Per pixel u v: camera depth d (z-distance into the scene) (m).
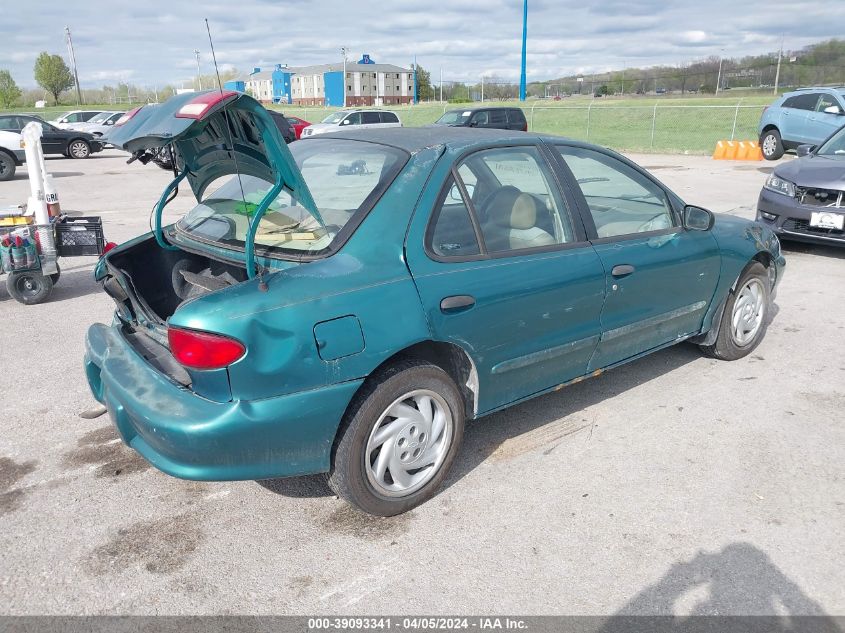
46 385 4.53
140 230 9.84
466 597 2.60
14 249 6.16
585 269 3.53
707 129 31.59
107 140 2.77
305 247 2.90
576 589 2.63
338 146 3.52
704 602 2.56
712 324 4.59
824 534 2.95
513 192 3.40
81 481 3.40
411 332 2.88
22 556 2.84
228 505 3.20
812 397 4.28
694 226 4.13
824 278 7.11
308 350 2.65
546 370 3.56
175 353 2.63
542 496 3.24
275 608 2.55
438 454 3.17
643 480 3.37
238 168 3.07
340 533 2.98
